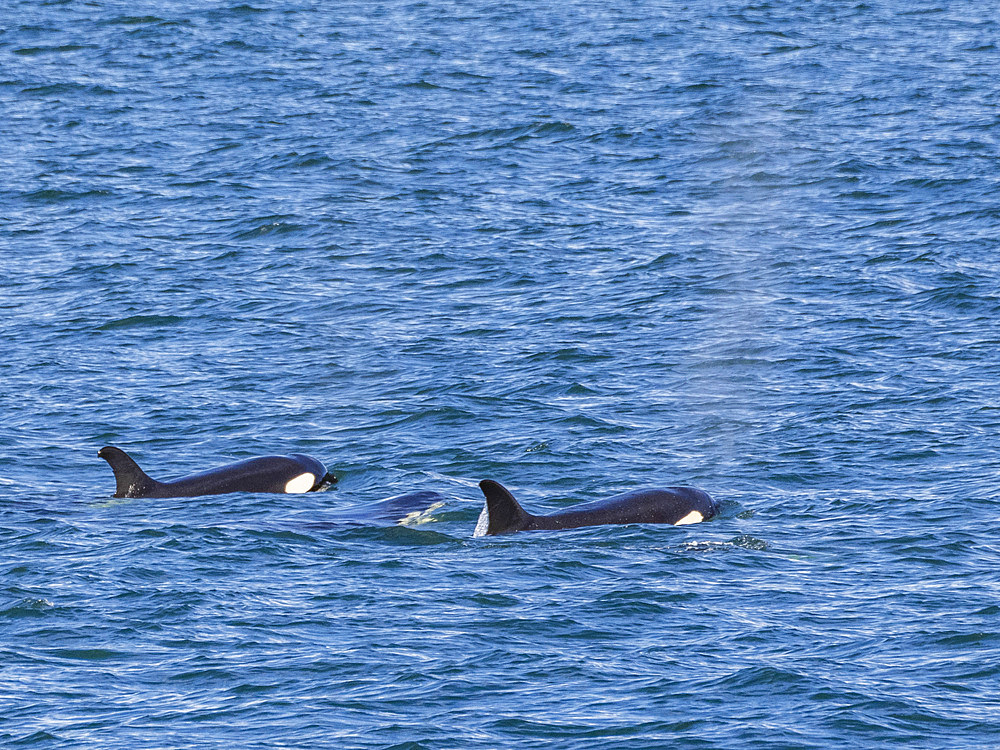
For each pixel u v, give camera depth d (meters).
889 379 112.56
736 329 127.69
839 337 124.19
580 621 66.69
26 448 100.69
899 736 54.72
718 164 194.88
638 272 147.50
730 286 141.50
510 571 74.00
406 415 107.44
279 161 198.12
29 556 75.56
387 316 134.88
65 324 132.88
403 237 161.88
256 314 135.88
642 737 54.72
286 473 91.75
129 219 170.75
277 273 149.75
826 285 140.38
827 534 80.38
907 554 76.31
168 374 119.19
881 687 58.91
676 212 172.12
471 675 60.44
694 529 81.88
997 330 124.25
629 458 96.88
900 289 137.75
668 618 67.12
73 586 70.88
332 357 122.94
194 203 177.62
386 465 96.56
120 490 88.81
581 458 97.00
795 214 169.00
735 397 109.88
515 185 185.62
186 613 67.44
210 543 78.06
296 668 61.19
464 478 93.44
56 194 181.25
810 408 106.50
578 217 170.12
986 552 76.44
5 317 135.12
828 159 194.38
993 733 54.91
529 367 118.81
